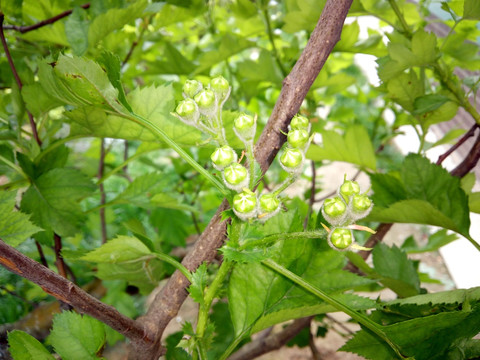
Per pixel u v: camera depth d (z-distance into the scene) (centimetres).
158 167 39
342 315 46
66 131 29
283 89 12
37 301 27
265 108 47
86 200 54
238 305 15
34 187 20
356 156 24
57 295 11
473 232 35
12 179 22
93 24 21
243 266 15
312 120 30
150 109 16
